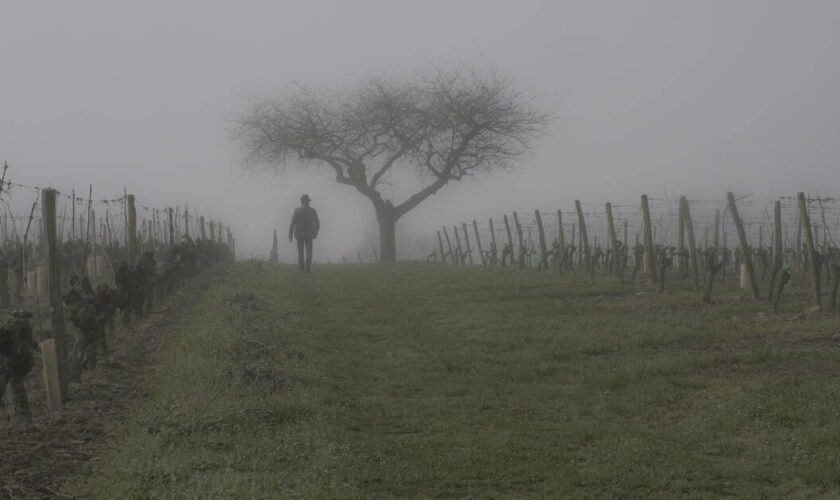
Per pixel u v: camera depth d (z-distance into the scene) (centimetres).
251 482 745
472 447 925
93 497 706
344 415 1059
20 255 1819
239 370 1191
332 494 735
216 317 1616
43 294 1861
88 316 1171
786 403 1036
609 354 1445
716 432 970
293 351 1438
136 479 734
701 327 1598
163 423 934
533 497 782
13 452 817
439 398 1191
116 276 1540
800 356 1291
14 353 910
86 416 970
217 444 879
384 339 1666
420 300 2186
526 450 921
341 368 1378
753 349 1349
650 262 2358
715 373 1245
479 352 1501
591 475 827
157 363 1305
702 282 2348
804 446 884
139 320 1641
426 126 4247
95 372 1202
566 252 2706
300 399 1095
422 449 920
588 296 2188
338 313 1967
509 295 2189
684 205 2284
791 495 771
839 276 1698
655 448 911
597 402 1139
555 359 1433
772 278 1891
